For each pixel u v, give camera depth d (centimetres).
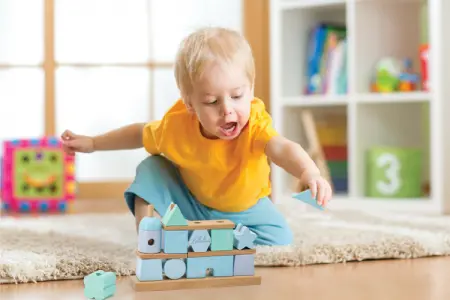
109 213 214
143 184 121
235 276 96
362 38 231
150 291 93
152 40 279
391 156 226
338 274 105
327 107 250
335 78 237
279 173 235
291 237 130
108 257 114
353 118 226
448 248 125
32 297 91
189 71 106
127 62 278
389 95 220
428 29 229
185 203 125
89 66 278
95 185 271
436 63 211
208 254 95
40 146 227
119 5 278
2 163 227
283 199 233
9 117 277
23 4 275
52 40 273
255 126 115
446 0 210
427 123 246
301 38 248
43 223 173
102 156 277
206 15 276
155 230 94
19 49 276
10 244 128
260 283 97
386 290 93
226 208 124
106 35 278
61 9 277
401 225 161
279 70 238
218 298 88
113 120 279
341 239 133
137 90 279
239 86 106
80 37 278
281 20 240
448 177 210
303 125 251
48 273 102
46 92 273
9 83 277
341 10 251
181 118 119
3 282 100
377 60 237
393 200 217
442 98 211
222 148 116
